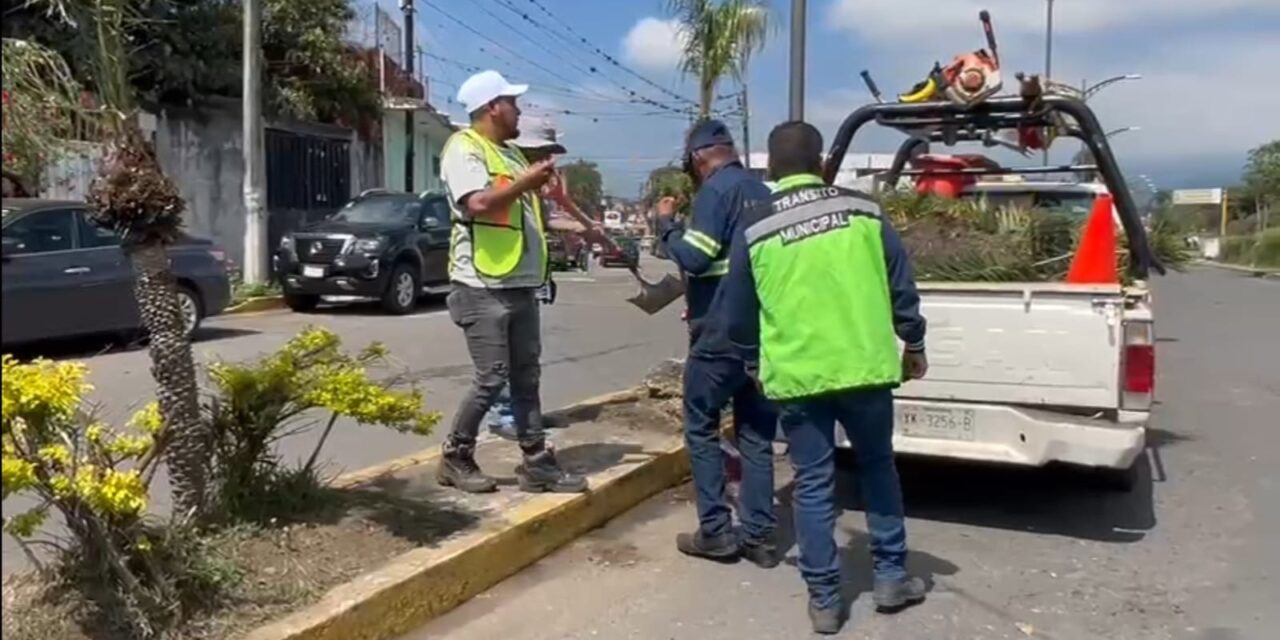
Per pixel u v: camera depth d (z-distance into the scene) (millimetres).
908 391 5969
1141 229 6973
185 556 4043
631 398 8336
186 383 4305
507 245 5406
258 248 16859
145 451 4184
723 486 5461
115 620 3809
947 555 5680
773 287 4578
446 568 4715
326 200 21969
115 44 4465
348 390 4723
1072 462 5602
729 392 5305
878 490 4793
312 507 4992
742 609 4840
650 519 6137
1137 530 6164
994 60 6762
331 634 4098
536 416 5766
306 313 16031
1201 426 9156
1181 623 4785
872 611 4844
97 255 11148
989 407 5812
